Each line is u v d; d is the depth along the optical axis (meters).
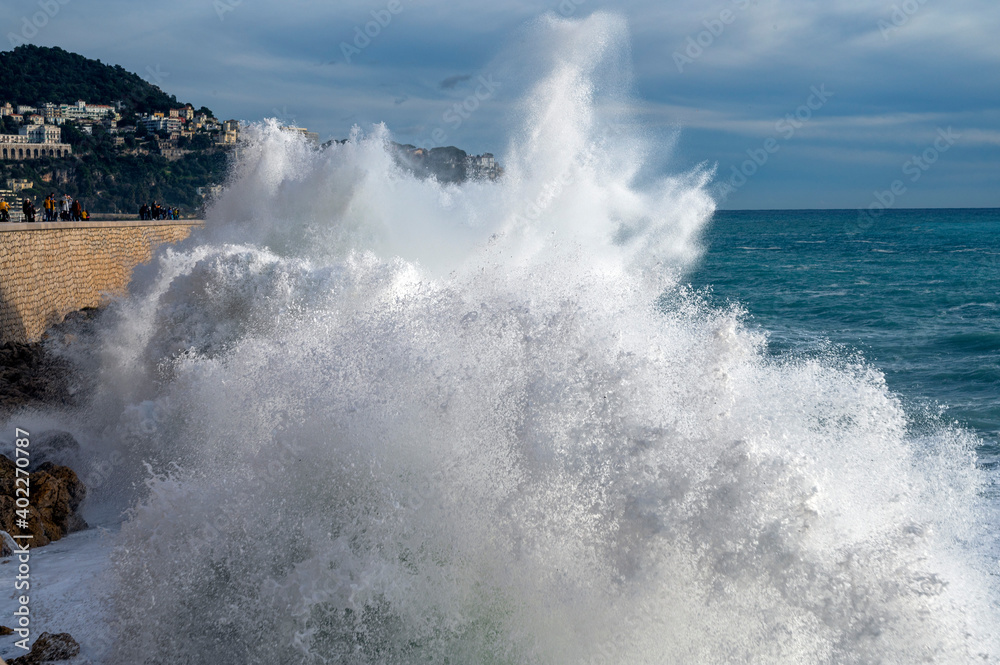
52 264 17.56
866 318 21.50
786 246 67.88
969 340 16.58
